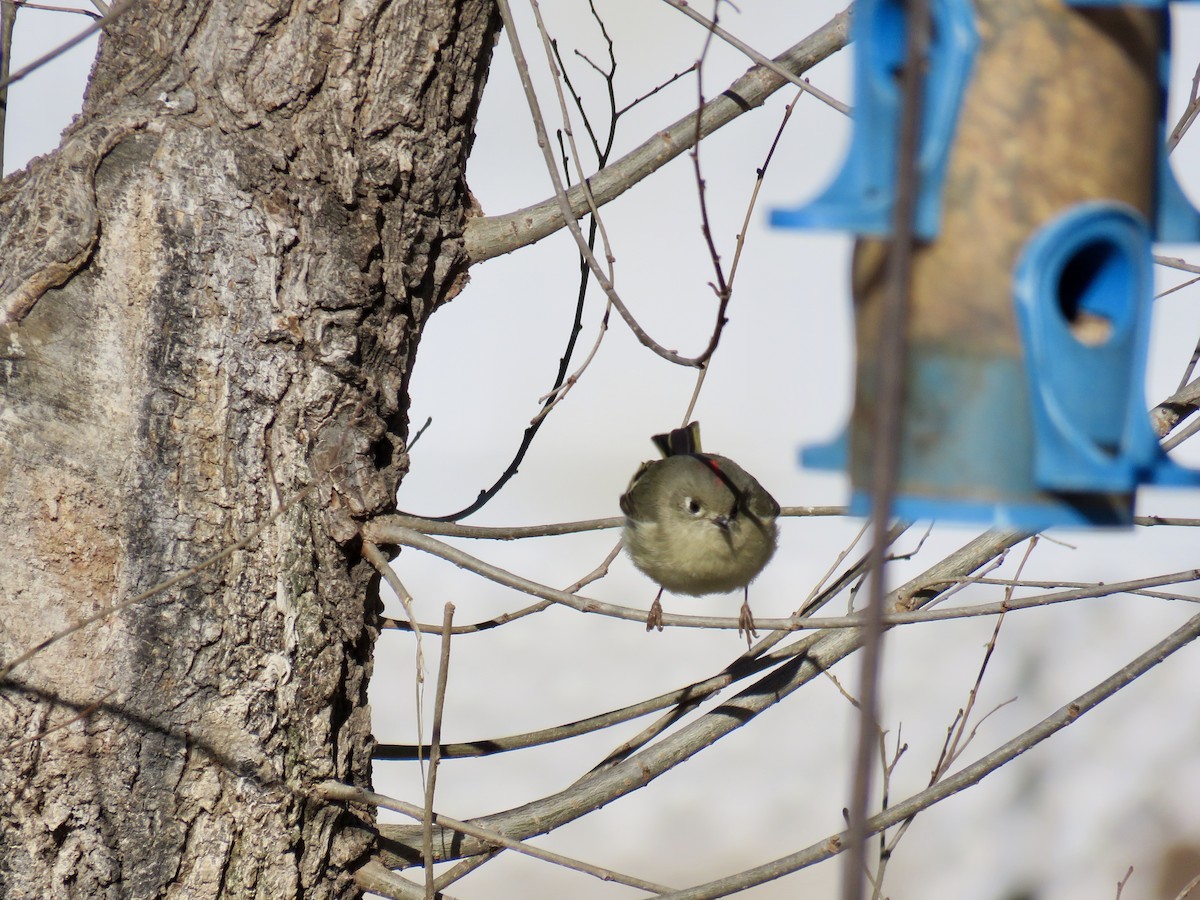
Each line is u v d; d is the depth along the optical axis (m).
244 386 8.41
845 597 12.90
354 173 8.79
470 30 9.19
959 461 6.66
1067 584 8.57
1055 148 6.81
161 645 8.16
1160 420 9.29
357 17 8.74
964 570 9.45
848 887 3.96
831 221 6.09
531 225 9.52
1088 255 6.94
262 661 8.39
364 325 8.84
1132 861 17.62
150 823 8.10
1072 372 6.55
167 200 8.27
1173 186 7.44
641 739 9.64
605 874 7.94
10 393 7.96
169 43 8.76
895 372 4.10
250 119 8.59
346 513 8.69
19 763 7.85
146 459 8.16
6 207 8.52
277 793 8.39
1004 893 17.38
